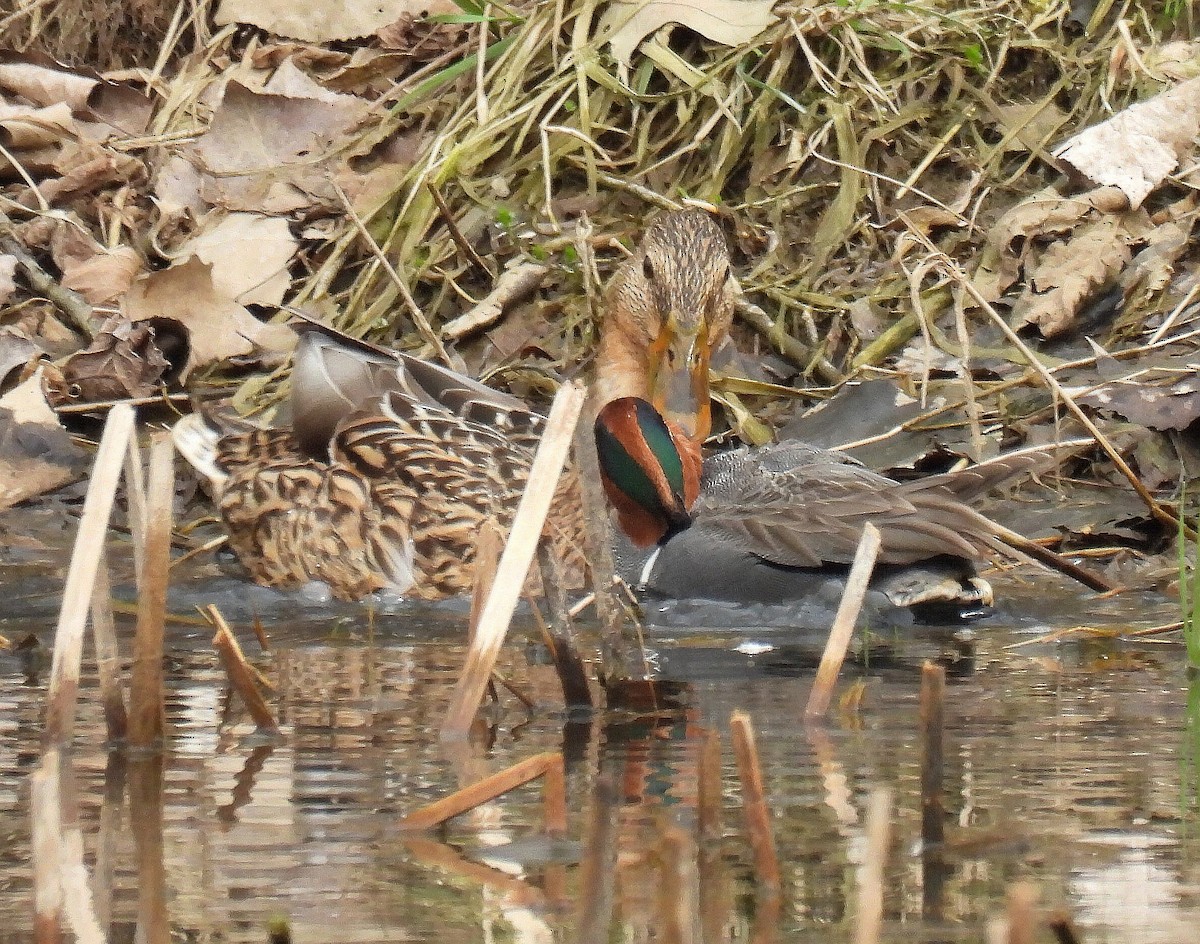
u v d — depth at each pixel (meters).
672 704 7.28
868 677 7.95
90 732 6.66
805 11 15.01
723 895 4.63
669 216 11.14
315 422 11.18
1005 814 5.44
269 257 14.09
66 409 12.83
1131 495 11.67
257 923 4.43
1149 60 15.05
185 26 16.55
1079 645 8.83
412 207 14.38
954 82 14.97
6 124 15.16
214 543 11.35
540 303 13.84
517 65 15.08
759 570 9.85
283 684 7.76
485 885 4.72
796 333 13.69
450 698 7.40
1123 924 4.40
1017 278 13.75
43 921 4.29
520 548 6.59
